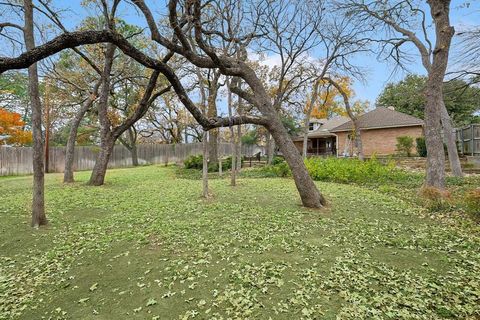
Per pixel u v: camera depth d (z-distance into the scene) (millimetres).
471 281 3293
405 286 3217
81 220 6184
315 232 5066
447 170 13234
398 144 19578
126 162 24438
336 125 29516
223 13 9609
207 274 3635
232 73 6926
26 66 3715
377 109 25328
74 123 11883
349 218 5957
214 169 18141
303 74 17547
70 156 11820
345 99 18422
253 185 10711
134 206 7305
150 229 5379
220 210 6711
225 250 4316
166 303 3100
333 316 2744
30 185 11547
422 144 17547
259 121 6848
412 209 6668
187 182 12133
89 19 11664
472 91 11672
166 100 22266
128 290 3395
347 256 4027
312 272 3568
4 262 4332
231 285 3359
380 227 5352
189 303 3072
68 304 3234
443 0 8391
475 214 5707
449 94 11883
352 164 12203
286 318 2746
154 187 10523
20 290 3566
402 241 4570
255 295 3135
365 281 3344
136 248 4531
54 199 8094
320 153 30094
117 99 22344
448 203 6707
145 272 3775
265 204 7293
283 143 6969
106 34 4559
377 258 3975
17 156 17953
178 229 5340
